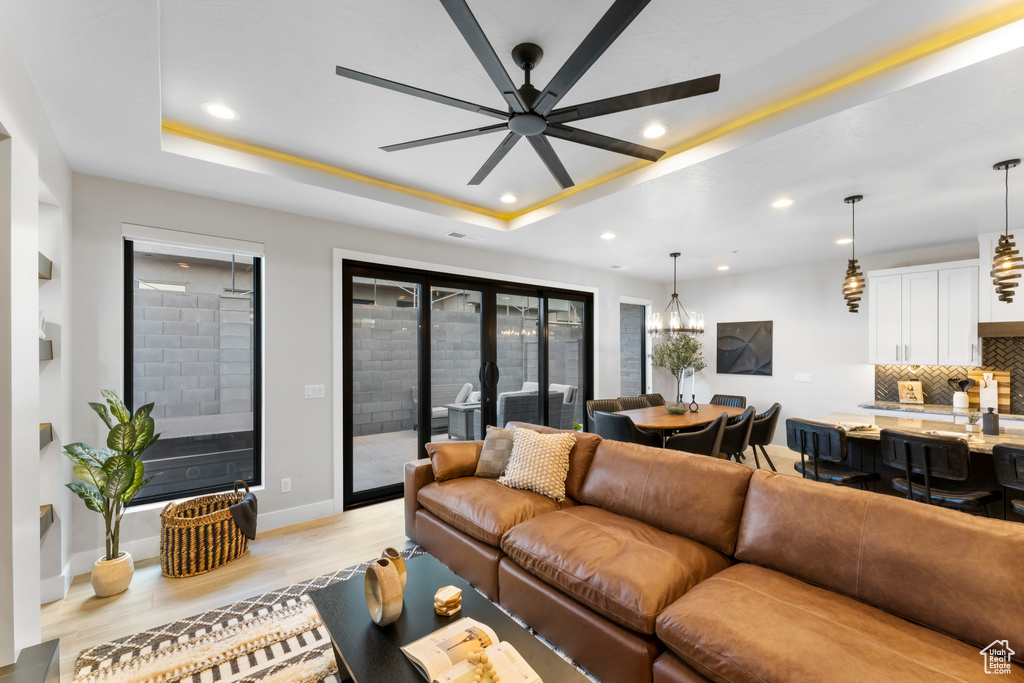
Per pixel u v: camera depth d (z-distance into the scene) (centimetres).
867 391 517
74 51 165
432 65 196
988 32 166
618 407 524
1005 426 369
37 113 188
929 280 451
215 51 184
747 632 139
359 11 163
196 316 336
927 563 145
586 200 333
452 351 459
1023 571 131
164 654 196
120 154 248
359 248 388
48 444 236
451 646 133
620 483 243
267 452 337
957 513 151
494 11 163
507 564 224
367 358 400
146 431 250
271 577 264
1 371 151
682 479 219
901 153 247
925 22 168
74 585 254
